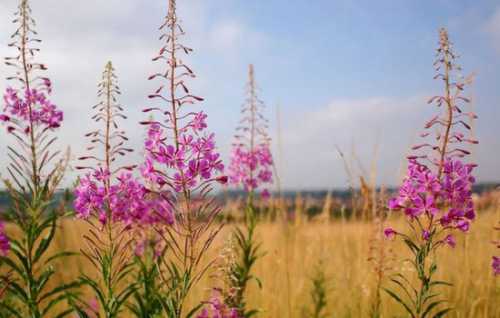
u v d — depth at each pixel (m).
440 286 0.93
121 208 0.67
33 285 0.66
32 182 0.68
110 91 0.68
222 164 0.58
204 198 0.58
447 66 0.60
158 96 0.59
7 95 0.74
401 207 0.61
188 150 0.58
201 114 0.59
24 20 0.75
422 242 0.61
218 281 0.64
